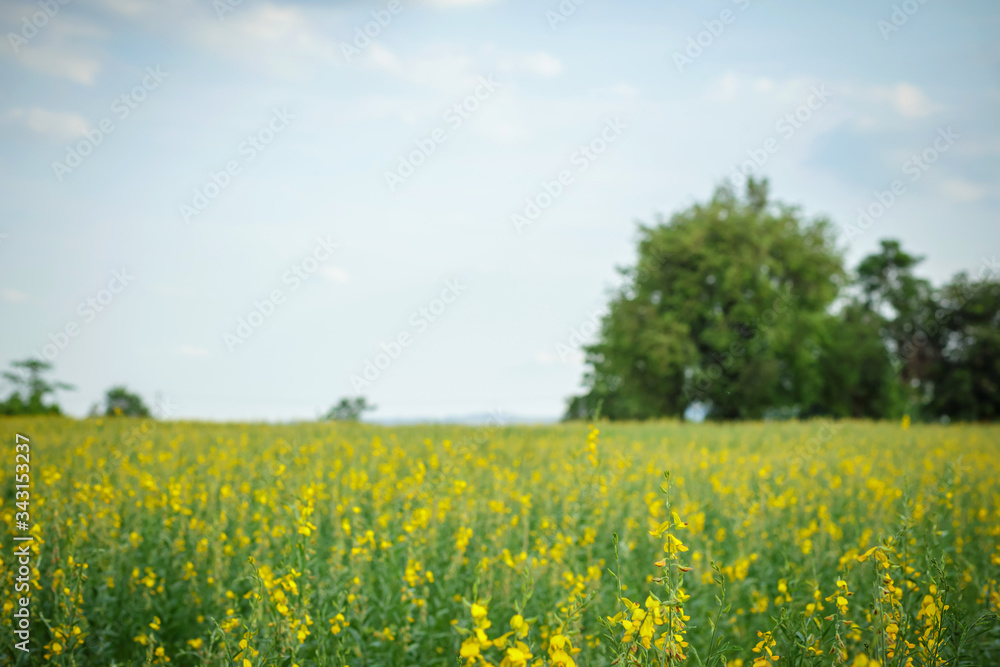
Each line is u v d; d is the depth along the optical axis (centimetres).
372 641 489
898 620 335
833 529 640
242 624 433
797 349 3688
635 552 673
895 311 5212
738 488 841
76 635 475
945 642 348
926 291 5184
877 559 363
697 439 1817
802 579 566
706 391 3609
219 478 859
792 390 3894
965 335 4597
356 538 559
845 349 4366
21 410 3183
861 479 935
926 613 345
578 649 310
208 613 550
